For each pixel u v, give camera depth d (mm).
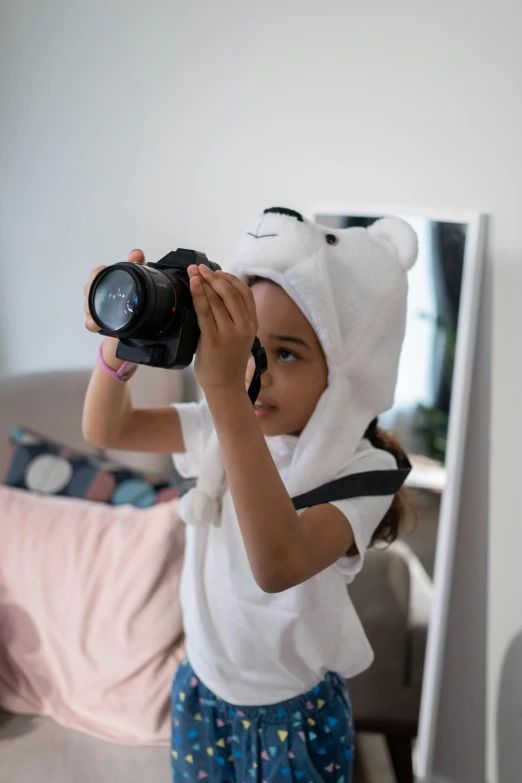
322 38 1169
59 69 1462
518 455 1117
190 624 904
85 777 993
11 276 1673
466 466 1175
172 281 608
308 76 1193
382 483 805
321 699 869
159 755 1041
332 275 767
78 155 1483
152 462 1394
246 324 616
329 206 1190
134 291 571
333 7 1150
